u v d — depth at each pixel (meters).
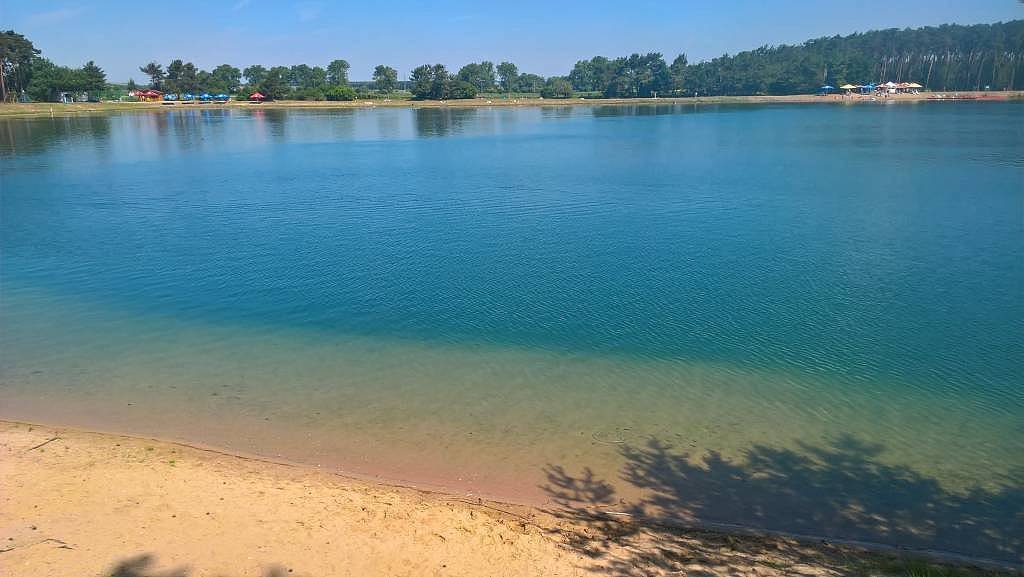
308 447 11.88
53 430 12.25
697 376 15.21
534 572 8.30
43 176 45.41
